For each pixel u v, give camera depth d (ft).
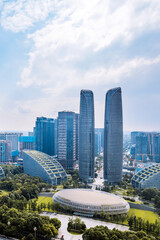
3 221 495.00
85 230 492.95
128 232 445.37
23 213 529.86
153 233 520.42
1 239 451.53
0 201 613.93
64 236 490.90
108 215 595.88
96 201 650.02
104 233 435.94
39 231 460.96
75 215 632.38
